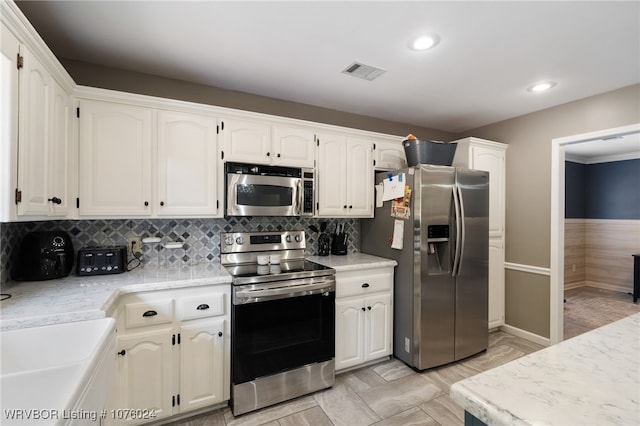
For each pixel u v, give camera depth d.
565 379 0.72
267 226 2.71
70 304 1.36
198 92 2.44
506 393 0.67
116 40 1.83
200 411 1.95
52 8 1.52
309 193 2.53
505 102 2.83
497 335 3.24
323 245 2.94
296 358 2.12
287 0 1.48
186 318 1.84
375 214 2.97
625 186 4.98
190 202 2.12
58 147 1.58
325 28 1.71
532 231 3.11
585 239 5.43
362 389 2.24
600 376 0.74
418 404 2.06
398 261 2.66
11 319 1.18
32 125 1.28
